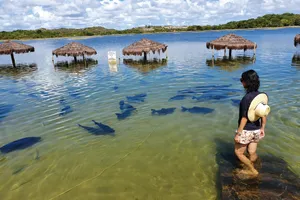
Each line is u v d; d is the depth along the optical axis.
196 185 4.21
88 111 8.33
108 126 6.80
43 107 9.06
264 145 5.23
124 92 10.54
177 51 27.20
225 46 19.02
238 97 8.81
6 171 5.01
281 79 11.08
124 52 20.72
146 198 3.98
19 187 4.47
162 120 7.19
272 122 6.38
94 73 15.84
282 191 3.73
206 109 7.66
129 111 8.07
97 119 7.56
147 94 9.98
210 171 4.59
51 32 88.38
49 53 31.75
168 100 9.02
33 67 19.84
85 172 4.83
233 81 11.38
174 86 11.03
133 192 4.14
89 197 4.09
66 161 5.27
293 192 3.69
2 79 15.13
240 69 14.46
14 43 21.44
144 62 19.89
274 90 9.33
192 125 6.69
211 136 5.98
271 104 7.74
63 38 86.56
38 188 4.41
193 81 11.82
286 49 23.02
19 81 14.27
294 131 5.84
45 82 13.66
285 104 7.68
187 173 4.58
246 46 18.48
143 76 13.91
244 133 4.03
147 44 20.83
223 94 9.28
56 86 12.47
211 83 11.18
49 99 10.09
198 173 4.55
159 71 15.23
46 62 22.78
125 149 5.65
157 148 5.60
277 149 5.05
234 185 3.98
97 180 4.55
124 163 5.07
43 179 4.68
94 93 10.64
